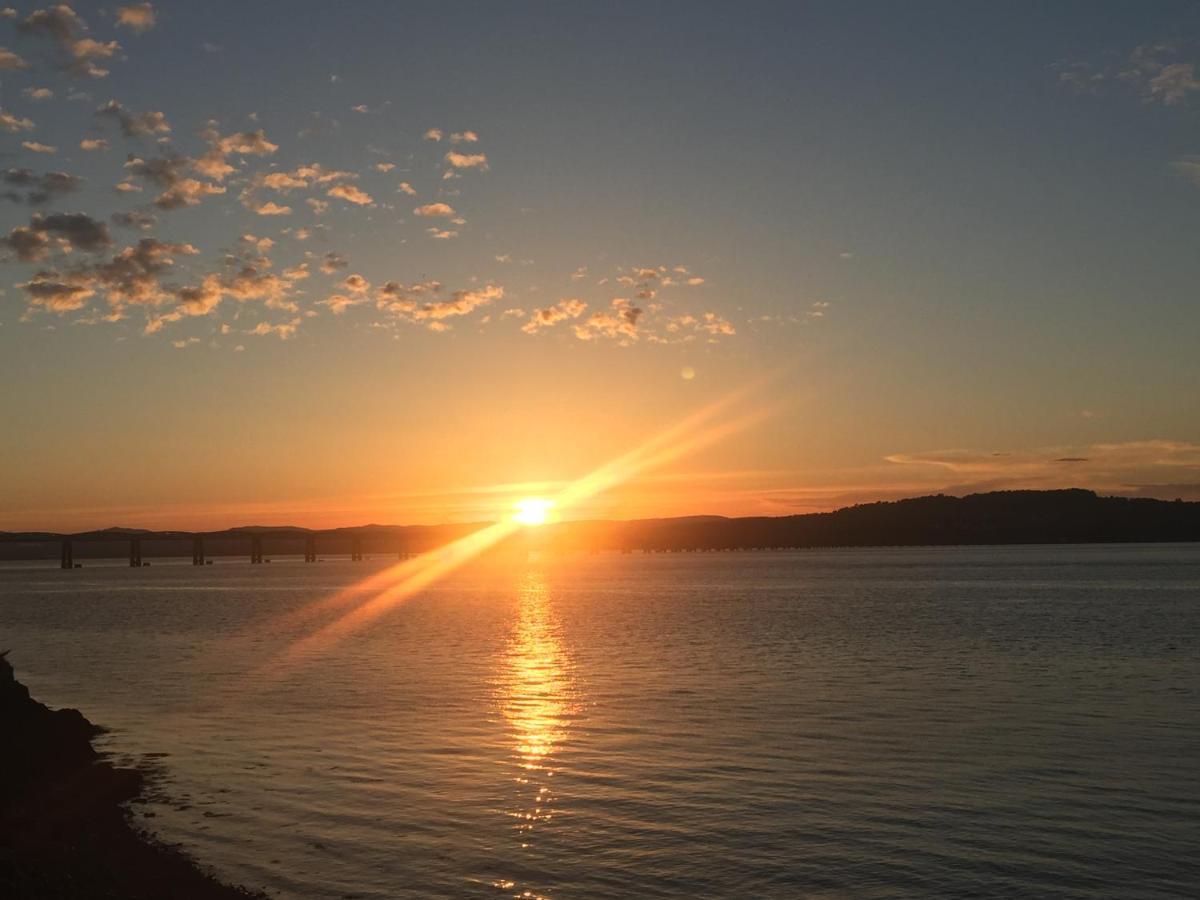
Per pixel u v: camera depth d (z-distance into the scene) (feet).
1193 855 68.49
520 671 172.35
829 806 81.46
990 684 148.46
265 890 64.49
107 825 78.23
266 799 85.56
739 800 83.51
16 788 86.33
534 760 99.19
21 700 108.99
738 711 126.82
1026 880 64.44
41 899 58.49
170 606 413.59
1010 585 460.55
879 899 62.03
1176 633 224.33
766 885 64.54
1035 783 87.86
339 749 105.91
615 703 134.62
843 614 298.56
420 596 477.36
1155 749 101.24
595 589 520.83
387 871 67.67
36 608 408.05
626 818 78.79
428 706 134.00
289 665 187.62
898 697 136.98
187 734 115.55
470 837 74.54
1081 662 173.68
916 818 77.87
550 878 66.13
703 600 390.83
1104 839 72.18
